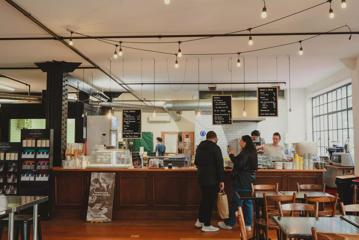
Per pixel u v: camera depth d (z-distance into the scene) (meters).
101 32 5.91
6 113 10.75
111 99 12.96
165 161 8.33
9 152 7.41
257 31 5.96
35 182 7.24
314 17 5.30
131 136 10.11
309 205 3.82
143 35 6.06
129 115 10.20
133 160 9.40
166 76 10.16
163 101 14.40
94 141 10.78
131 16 5.20
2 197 4.43
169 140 16.16
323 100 11.17
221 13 5.11
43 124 11.28
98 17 5.23
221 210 6.15
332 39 6.46
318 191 5.58
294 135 12.25
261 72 9.64
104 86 11.70
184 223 6.71
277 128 12.64
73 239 5.64
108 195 7.03
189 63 8.43
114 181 7.09
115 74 9.82
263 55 7.70
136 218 7.06
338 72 9.53
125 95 14.59
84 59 7.73
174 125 16.20
